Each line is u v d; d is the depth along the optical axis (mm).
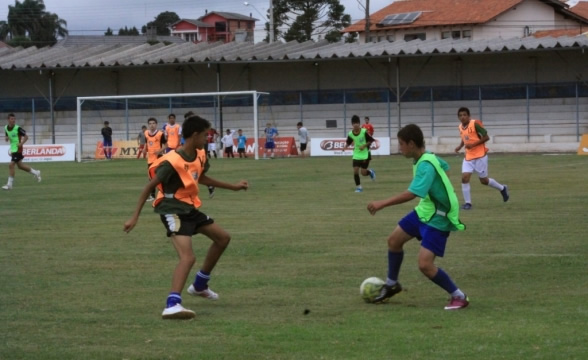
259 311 8812
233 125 55969
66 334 7855
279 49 56375
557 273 10680
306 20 90875
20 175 33500
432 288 9922
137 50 57844
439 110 52688
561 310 8609
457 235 14070
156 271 11273
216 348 7281
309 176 30078
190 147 8516
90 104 57750
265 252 12695
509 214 16984
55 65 54094
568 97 50312
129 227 8391
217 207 19344
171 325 8180
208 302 9297
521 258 11781
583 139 43312
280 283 10352
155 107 57031
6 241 14188
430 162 8453
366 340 7496
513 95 51375
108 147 49812
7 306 9125
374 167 35062
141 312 8797
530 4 73938
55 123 57969
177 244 8523
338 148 47406
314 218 17000
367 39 67375
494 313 8531
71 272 11234
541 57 50781
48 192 24625
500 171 30516
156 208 8617
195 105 56438
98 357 7023
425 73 53000
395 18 76000
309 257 12227
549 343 7281
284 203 20219
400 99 52594
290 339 7574
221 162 41969
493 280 10305
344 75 54625
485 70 51906
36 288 10148
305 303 9203
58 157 48219
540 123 50688
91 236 14758
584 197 20250
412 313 8609
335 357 6949
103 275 11008
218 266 11562
